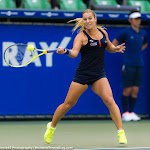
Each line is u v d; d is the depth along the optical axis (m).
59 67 27.91
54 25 27.75
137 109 29.42
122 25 28.98
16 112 27.62
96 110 28.66
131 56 27.84
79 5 29.58
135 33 27.75
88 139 19.80
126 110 28.47
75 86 17.42
